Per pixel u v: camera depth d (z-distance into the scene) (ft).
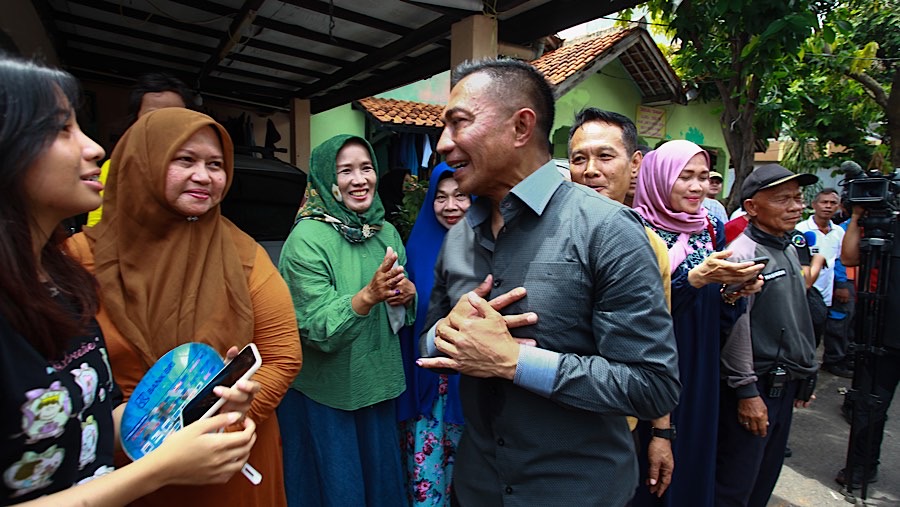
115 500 2.60
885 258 8.50
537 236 3.65
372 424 5.99
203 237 4.16
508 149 3.57
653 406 3.31
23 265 2.45
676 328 6.02
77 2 11.76
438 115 25.85
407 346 6.53
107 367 3.11
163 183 3.75
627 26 21.20
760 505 7.62
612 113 6.20
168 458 2.85
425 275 6.61
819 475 10.05
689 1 12.78
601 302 3.43
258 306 4.43
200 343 3.90
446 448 6.62
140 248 3.92
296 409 5.92
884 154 23.52
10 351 2.37
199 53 15.61
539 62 22.88
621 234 3.38
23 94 2.42
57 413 2.54
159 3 11.69
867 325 8.77
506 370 3.38
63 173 2.65
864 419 8.97
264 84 18.85
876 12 21.33
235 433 3.23
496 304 3.55
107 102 18.40
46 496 2.49
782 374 6.89
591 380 3.26
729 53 13.69
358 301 5.30
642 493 6.06
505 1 10.27
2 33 5.89
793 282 7.18
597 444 3.62
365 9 11.17
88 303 2.99
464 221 4.47
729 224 9.24
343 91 18.70
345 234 6.06
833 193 14.51
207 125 3.95
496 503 3.94
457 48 10.80
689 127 27.04
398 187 12.74
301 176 12.35
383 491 6.04
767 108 15.03
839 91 21.80
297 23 12.32
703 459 6.16
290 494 5.82
